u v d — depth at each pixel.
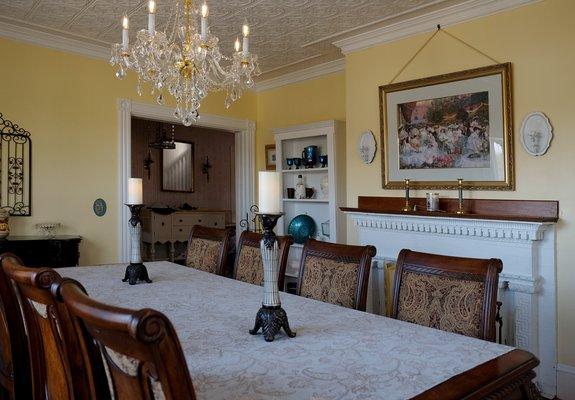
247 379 1.06
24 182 3.29
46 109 3.40
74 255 3.24
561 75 2.49
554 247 2.50
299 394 0.98
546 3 2.55
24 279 1.11
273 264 1.41
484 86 2.78
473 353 1.25
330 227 3.89
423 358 1.21
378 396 0.96
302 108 4.47
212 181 7.61
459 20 2.91
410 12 3.00
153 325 0.63
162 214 6.25
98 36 3.42
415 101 3.12
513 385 1.10
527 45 2.62
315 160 4.18
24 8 2.93
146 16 3.04
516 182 2.66
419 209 3.12
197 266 2.81
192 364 1.16
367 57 3.45
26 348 1.62
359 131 3.50
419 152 3.10
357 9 2.96
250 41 3.58
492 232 2.65
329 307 1.79
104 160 3.69
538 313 2.56
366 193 3.46
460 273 1.62
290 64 4.20
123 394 0.83
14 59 3.26
